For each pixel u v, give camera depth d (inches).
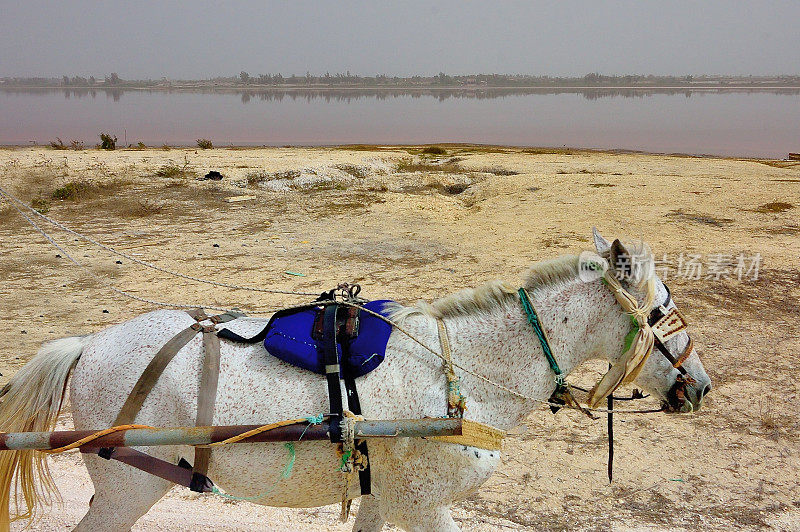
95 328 370.0
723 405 277.9
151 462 134.2
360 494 144.6
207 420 133.0
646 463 236.7
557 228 594.2
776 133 2367.1
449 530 140.8
